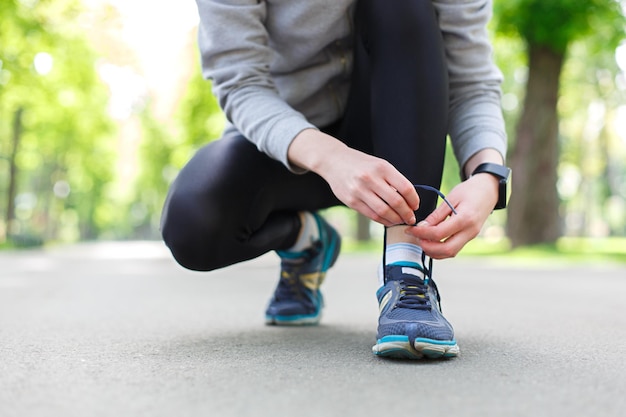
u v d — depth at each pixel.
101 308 2.86
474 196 1.42
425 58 1.54
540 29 10.71
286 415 0.99
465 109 1.71
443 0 1.67
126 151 26.95
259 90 1.63
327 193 2.00
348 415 0.99
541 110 11.20
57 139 19.77
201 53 1.70
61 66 12.67
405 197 1.36
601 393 1.14
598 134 24.14
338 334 1.96
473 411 1.02
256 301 3.27
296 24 1.72
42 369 1.36
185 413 1.00
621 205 39.81
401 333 1.40
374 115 1.57
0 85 11.78
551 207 11.27
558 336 1.93
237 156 1.74
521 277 5.58
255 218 1.80
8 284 4.69
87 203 34.66
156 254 15.02
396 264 1.52
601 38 11.65
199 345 1.71
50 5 10.94
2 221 32.09
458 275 5.89
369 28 1.61
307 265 2.19
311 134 1.49
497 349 1.64
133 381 1.23
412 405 1.05
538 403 1.07
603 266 7.65
